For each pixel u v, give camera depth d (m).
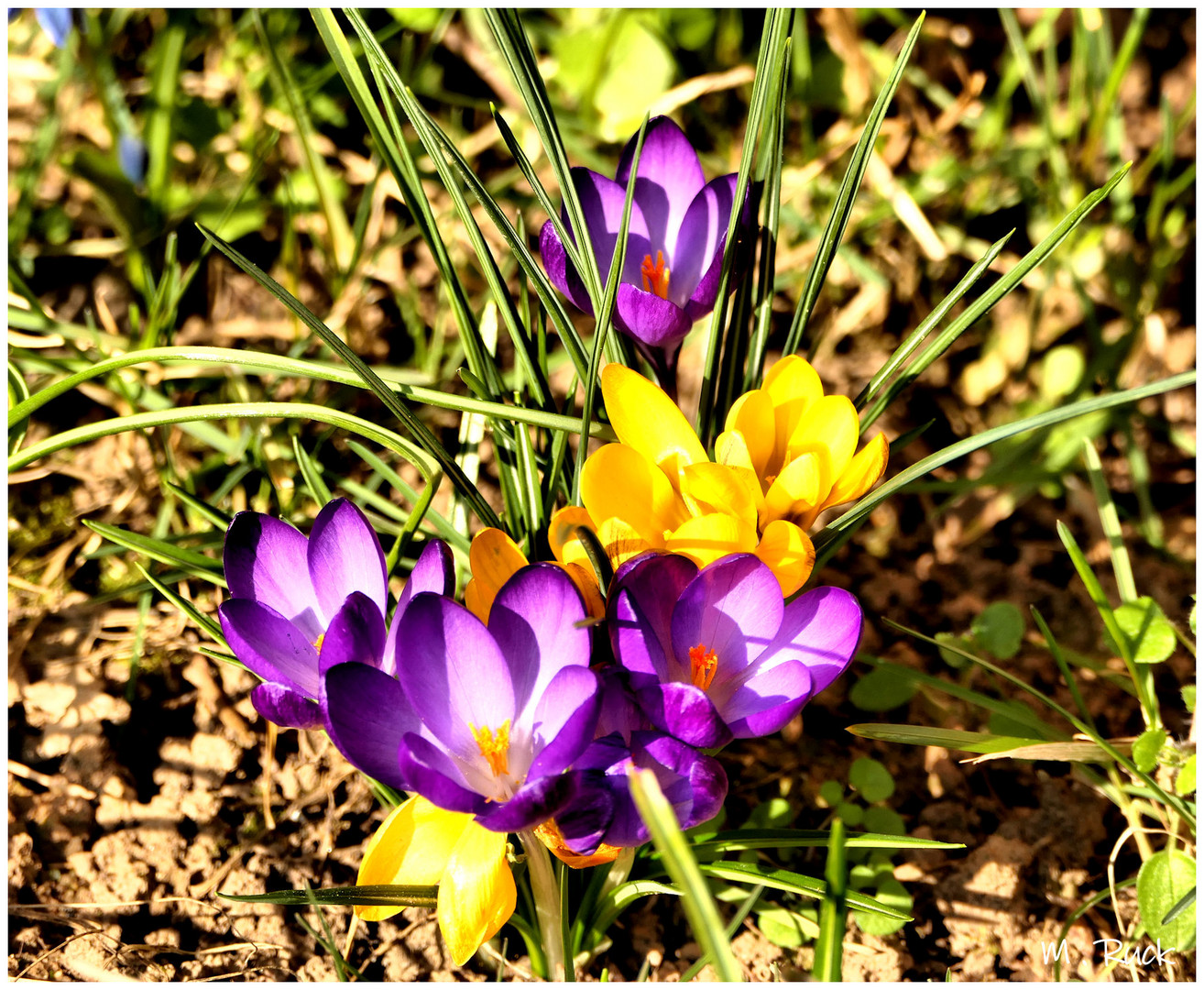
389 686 0.49
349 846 0.60
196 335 0.73
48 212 0.76
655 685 0.49
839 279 0.79
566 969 0.54
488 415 0.54
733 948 0.58
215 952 0.58
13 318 0.66
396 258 0.77
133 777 0.61
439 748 0.49
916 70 0.86
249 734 0.62
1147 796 0.60
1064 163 0.77
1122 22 0.86
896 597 0.67
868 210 0.80
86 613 0.64
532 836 0.51
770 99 0.55
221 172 0.79
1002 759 0.62
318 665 0.51
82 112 0.81
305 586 0.52
